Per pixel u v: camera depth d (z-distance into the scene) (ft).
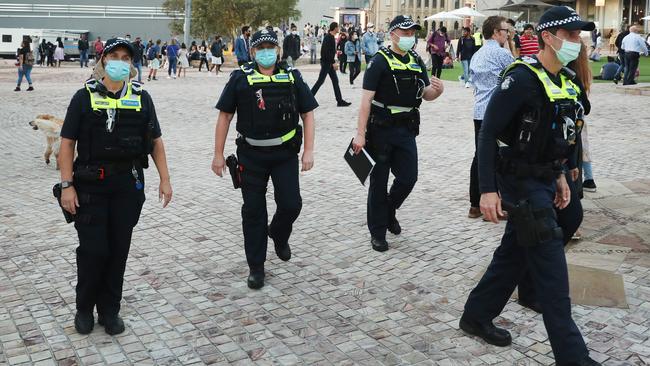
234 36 146.10
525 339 13.53
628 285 16.06
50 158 33.55
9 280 17.15
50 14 191.11
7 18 191.31
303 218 22.48
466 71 68.64
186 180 28.27
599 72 80.48
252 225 16.47
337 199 24.88
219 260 18.54
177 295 16.14
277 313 15.06
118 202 13.58
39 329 14.34
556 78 11.99
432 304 15.37
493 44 20.39
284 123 16.12
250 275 16.57
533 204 11.81
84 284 13.74
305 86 16.65
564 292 11.69
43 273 17.63
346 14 228.02
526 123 11.62
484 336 13.39
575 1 141.59
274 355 13.09
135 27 191.62
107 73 13.00
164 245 19.84
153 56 87.81
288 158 16.48
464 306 14.20
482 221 21.74
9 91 67.77
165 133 40.93
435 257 18.45
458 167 30.12
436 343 13.44
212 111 51.60
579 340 11.59
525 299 14.94
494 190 11.89
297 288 16.49
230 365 12.73
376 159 18.75
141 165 13.75
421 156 32.65
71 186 13.20
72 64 140.36
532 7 109.29
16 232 21.16
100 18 191.21
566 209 13.20
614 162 30.50
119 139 13.20
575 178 13.33
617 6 136.98
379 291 16.21
